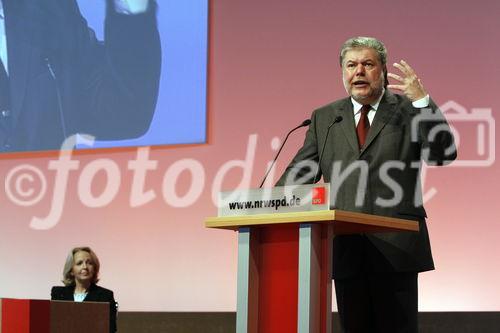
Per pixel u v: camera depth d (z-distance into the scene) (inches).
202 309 599.2
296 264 274.2
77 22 648.4
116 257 617.6
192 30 616.4
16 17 665.0
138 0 633.6
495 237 533.0
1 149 650.8
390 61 566.6
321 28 588.4
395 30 568.1
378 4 574.2
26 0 664.4
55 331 294.2
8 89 656.4
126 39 634.2
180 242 605.9
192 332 593.6
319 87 585.0
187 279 602.9
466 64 548.7
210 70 608.4
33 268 634.8
